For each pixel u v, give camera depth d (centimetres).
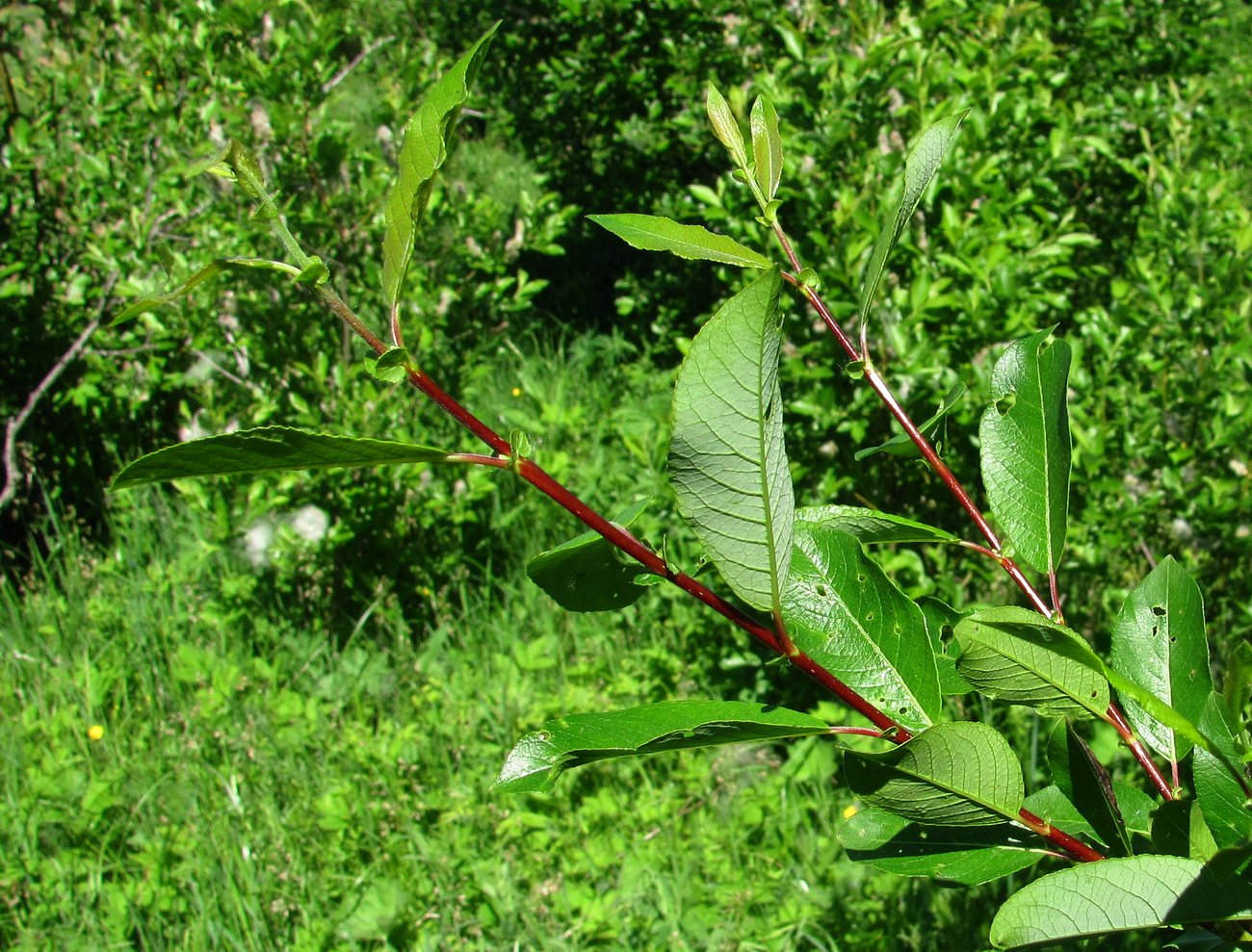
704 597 88
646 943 288
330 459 77
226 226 425
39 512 487
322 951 285
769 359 72
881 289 346
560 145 630
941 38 421
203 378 461
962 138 364
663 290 558
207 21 431
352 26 527
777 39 477
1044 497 108
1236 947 84
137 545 447
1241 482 350
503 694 359
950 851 98
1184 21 528
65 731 362
